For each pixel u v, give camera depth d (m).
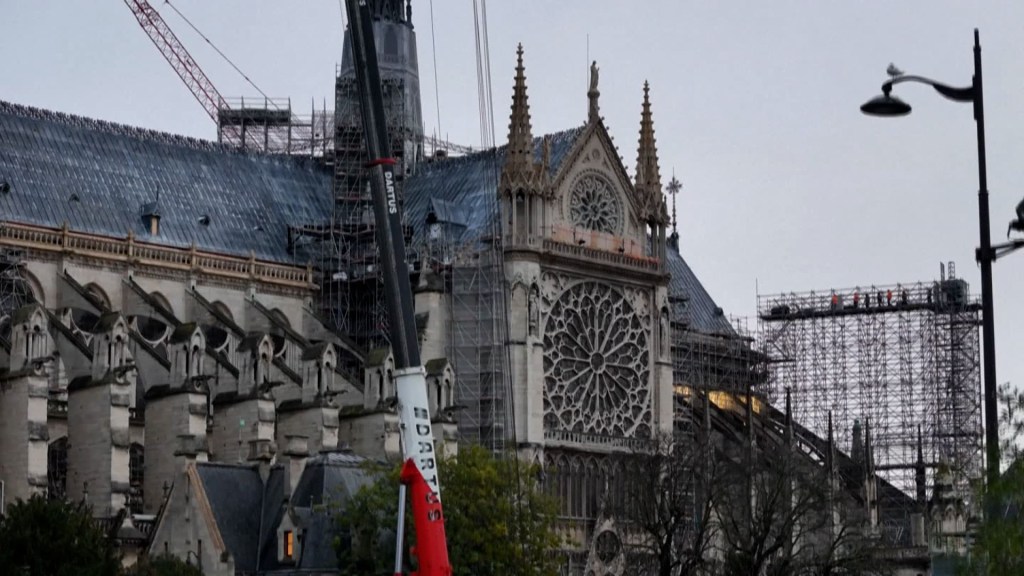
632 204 169.62
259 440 132.00
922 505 181.62
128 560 125.62
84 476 134.38
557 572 134.88
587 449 161.50
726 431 180.12
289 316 166.88
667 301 171.00
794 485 161.38
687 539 150.75
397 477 116.75
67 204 155.88
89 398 134.88
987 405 70.94
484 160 174.88
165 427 138.38
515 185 160.00
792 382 199.00
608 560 156.62
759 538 135.12
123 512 127.50
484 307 159.12
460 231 169.12
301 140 198.75
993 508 77.81
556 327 161.75
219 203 169.00
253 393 141.62
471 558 119.44
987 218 70.19
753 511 154.25
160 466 138.38
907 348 195.12
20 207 152.25
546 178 161.38
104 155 162.62
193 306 159.38
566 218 163.62
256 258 165.38
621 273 166.62
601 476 162.75
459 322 160.00
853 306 197.00
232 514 124.06
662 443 157.88
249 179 174.25
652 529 138.75
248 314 163.50
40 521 109.50
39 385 129.38
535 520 127.25
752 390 193.75
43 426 129.12
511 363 157.38
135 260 156.12
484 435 157.25
